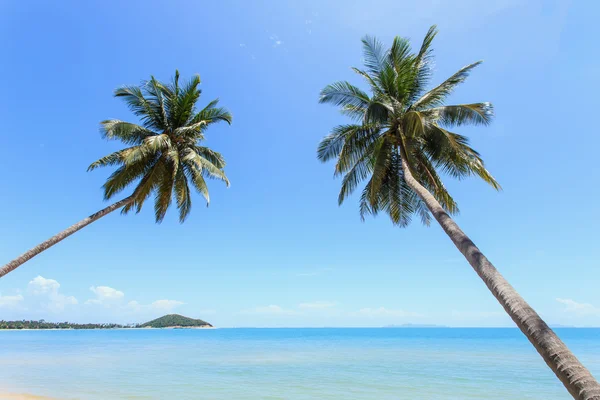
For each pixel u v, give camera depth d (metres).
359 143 13.91
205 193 16.81
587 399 4.12
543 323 5.17
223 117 18.06
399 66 13.62
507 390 17.80
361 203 15.59
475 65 12.69
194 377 21.25
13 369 24.69
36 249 12.21
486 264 6.75
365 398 15.87
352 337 88.88
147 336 90.69
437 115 13.22
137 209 16.28
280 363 28.61
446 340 69.69
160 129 17.17
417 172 13.45
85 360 30.56
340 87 13.85
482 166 11.91
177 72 17.58
